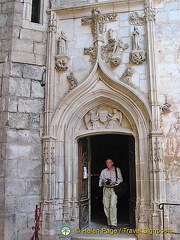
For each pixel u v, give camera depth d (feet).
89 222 25.86
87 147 26.71
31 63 24.34
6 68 23.49
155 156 21.47
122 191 23.94
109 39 24.27
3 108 22.86
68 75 24.34
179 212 21.06
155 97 22.33
